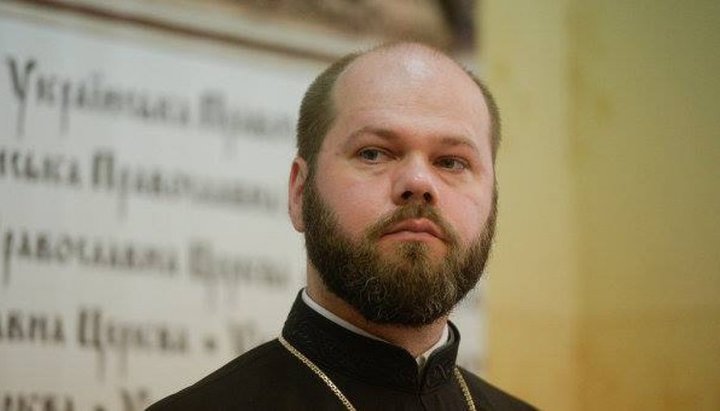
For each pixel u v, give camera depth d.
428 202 1.48
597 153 3.42
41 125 2.47
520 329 3.16
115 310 2.48
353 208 1.49
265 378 1.64
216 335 2.62
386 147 1.54
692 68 3.40
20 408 2.31
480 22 3.29
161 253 2.58
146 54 2.66
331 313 1.65
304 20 2.95
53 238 2.43
